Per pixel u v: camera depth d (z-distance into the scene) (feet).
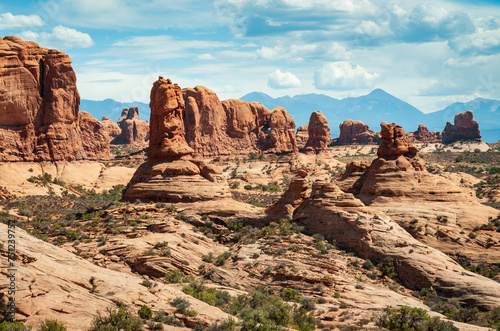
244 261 213.25
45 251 161.17
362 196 296.10
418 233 258.57
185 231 239.91
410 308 168.66
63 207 313.73
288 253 213.05
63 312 134.21
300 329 156.66
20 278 137.59
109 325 131.13
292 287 195.52
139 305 149.89
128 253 209.46
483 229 260.42
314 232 238.07
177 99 297.53
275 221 252.62
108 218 248.93
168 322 144.46
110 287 154.61
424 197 282.77
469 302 193.47
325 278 196.13
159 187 273.13
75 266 161.79
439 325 158.20
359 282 201.26
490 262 238.48
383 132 309.01
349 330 157.48
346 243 226.99
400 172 293.84
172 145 289.33
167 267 208.13
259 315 158.92
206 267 213.87
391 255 217.15
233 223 256.11
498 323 167.12
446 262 215.10
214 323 144.46
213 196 271.49
